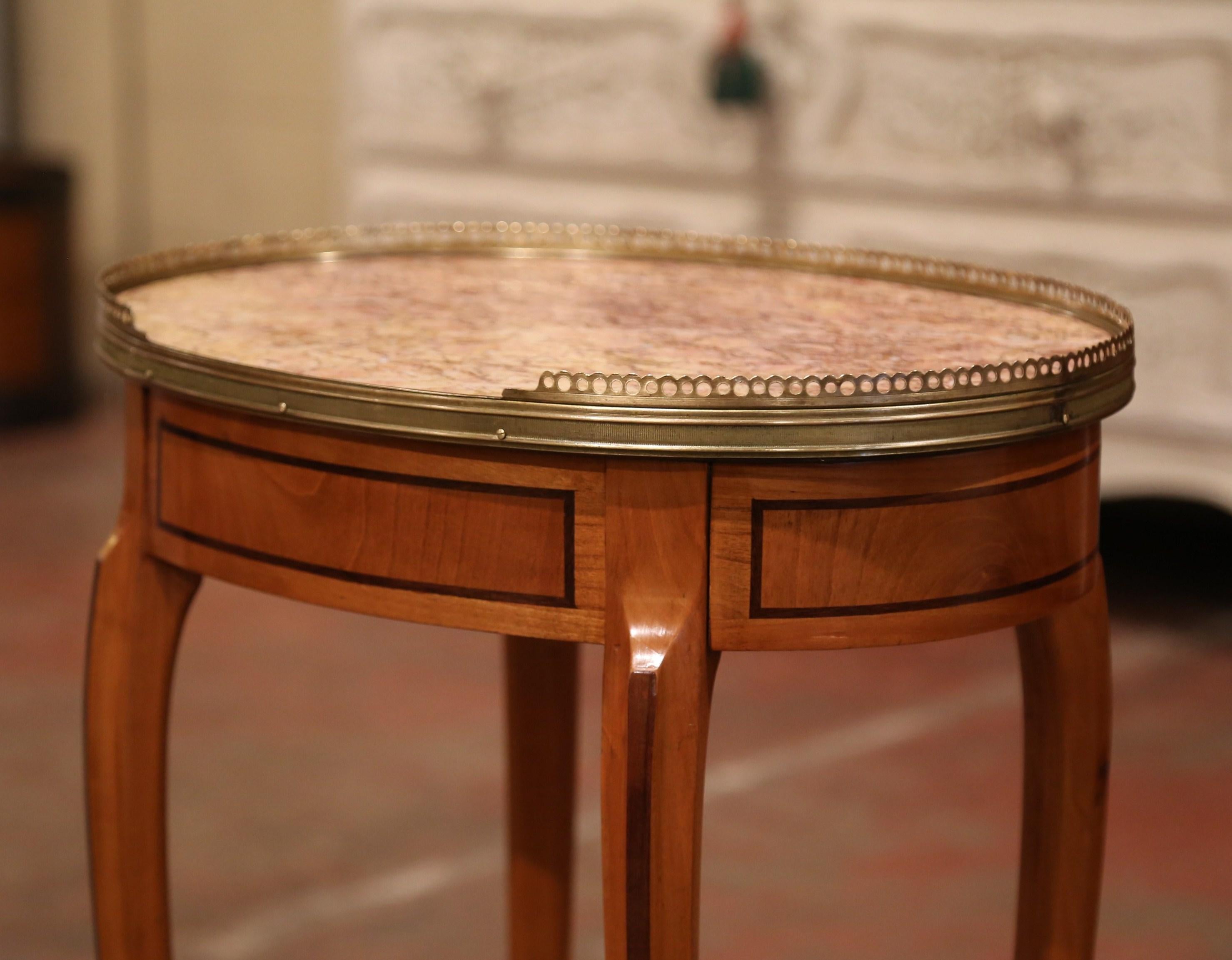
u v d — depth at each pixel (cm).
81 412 483
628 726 94
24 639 294
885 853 218
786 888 207
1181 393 283
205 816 226
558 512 96
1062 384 100
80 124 503
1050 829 124
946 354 111
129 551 120
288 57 468
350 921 197
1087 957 127
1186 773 244
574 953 183
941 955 191
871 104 292
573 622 97
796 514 95
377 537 101
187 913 198
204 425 109
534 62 313
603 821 97
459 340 115
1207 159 271
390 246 159
